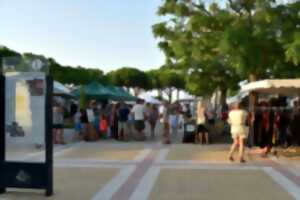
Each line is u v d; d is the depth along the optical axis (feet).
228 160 48.80
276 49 61.52
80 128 73.61
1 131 30.99
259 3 61.11
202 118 66.90
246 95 67.87
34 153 30.71
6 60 30.71
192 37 69.26
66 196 30.55
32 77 30.35
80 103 93.45
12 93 30.71
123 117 75.31
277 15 61.00
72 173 40.24
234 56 60.44
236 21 63.31
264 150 54.24
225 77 79.82
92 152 56.59
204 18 65.57
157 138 80.53
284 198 30.30
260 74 68.64
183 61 76.84
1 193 31.01
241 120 47.52
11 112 30.71
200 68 78.02
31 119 30.58
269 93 62.49
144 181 36.29
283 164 46.01
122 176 38.73
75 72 185.06
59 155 53.36
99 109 79.77
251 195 31.09
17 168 30.60
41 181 30.45
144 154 54.54
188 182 35.83
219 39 63.46
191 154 54.29
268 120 52.16
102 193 31.63
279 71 67.82
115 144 67.67
